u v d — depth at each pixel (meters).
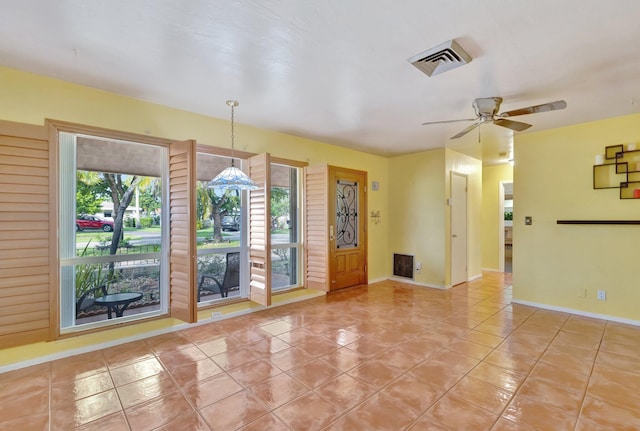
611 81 2.67
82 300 2.93
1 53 2.28
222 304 3.74
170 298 3.31
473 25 1.92
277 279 4.43
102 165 3.01
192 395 2.16
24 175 2.55
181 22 1.90
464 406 2.02
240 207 4.00
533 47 2.15
